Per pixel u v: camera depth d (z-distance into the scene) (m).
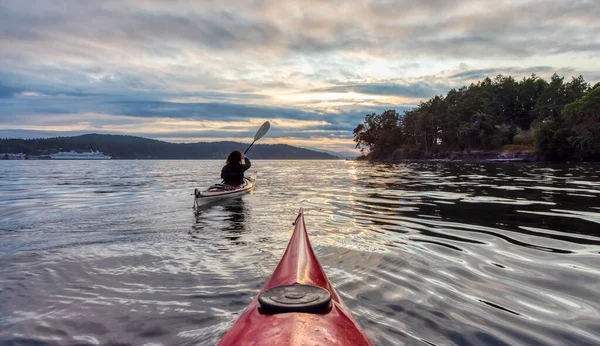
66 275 2.83
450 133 85.19
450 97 103.00
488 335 1.81
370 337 1.77
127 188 11.33
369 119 116.69
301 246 2.16
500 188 9.57
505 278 2.62
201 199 6.66
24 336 1.89
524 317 2.00
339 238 3.91
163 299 2.33
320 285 1.57
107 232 4.43
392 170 24.84
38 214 5.98
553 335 1.81
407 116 104.56
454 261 3.04
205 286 2.55
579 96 79.25
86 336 1.88
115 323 2.01
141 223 5.02
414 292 2.35
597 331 1.84
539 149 52.44
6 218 5.58
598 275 2.67
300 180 14.65
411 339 1.76
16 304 2.29
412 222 4.86
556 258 3.11
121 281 2.68
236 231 4.43
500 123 83.88
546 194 7.93
